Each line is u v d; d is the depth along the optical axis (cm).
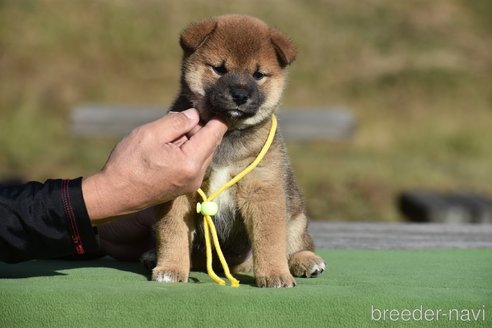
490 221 1190
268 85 578
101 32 2298
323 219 1352
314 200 1386
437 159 1769
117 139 1803
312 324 420
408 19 2538
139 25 2342
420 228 876
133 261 626
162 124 470
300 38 2352
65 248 457
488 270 560
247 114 556
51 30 2266
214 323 419
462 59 2352
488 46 2441
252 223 552
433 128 1942
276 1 2522
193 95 576
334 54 2316
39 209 450
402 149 1839
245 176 551
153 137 464
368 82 2195
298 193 617
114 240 611
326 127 1811
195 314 419
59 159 1631
